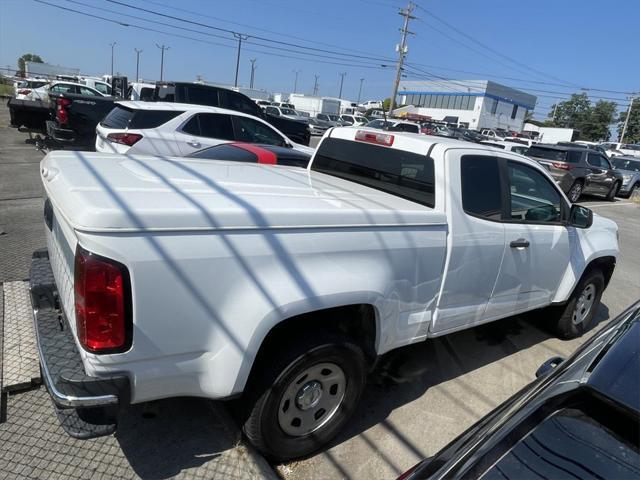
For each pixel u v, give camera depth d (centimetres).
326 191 313
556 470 136
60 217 236
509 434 148
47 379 208
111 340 201
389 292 282
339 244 254
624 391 153
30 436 269
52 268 287
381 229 274
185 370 222
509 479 135
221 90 1255
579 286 470
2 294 415
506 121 7312
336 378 277
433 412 345
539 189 397
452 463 151
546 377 178
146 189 238
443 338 466
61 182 241
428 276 307
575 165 1577
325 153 414
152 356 212
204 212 212
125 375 209
